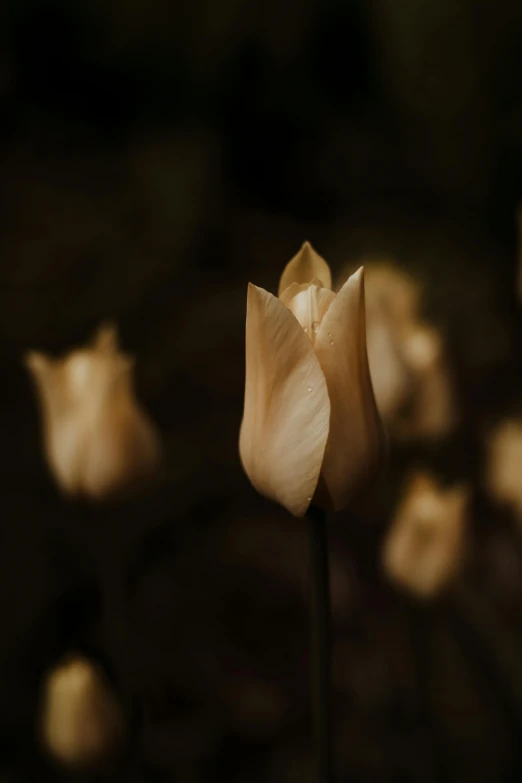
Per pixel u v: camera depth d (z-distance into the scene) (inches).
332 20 118.2
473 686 47.2
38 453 69.3
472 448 69.6
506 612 54.7
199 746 51.1
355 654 54.1
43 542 61.6
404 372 39.3
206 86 118.0
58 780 48.8
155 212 96.7
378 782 45.9
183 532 65.8
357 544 64.1
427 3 103.0
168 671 56.0
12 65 116.0
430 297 88.3
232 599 60.9
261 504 68.6
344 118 119.7
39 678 55.1
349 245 100.8
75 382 37.8
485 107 106.0
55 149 111.8
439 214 108.6
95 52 117.1
